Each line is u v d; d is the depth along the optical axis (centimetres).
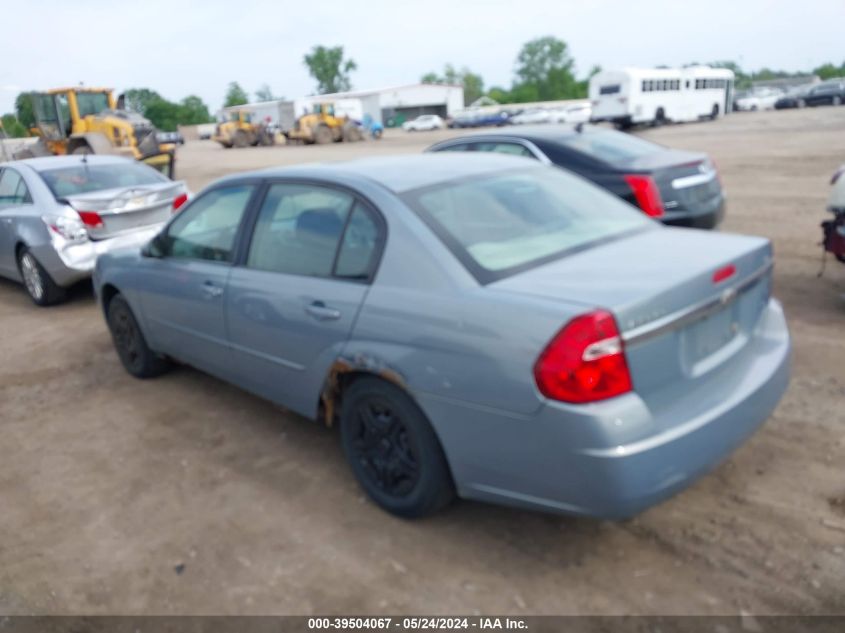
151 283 493
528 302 279
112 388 549
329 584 308
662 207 677
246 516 363
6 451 457
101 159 868
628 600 285
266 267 401
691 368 291
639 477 261
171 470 415
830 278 679
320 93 12038
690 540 316
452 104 8725
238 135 4641
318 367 362
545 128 829
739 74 11625
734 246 331
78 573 329
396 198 344
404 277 323
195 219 465
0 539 362
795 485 349
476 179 377
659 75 3809
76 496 396
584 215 377
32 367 611
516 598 291
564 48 11275
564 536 327
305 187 390
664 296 274
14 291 912
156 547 343
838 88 4800
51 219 753
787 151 1908
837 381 454
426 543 330
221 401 507
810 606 273
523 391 272
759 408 309
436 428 306
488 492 299
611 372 260
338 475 395
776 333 345
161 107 9900
